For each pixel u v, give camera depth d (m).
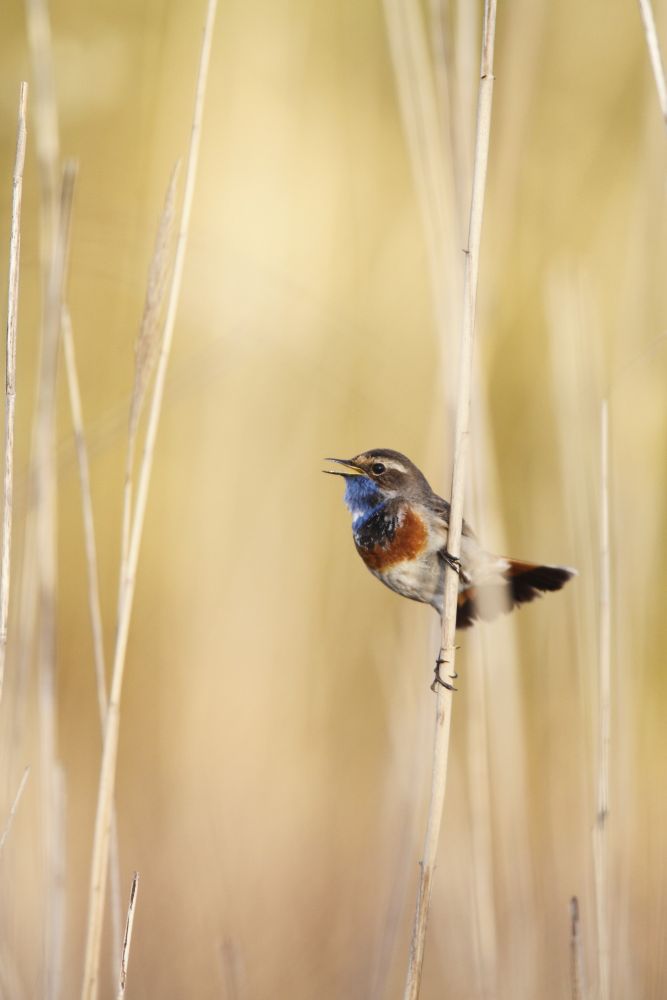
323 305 12.71
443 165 8.77
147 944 10.77
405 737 9.93
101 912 6.66
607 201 13.70
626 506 9.74
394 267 13.12
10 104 12.05
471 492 8.59
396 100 14.16
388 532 7.91
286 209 12.80
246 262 12.58
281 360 12.53
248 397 12.59
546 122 13.96
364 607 12.46
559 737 9.81
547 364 13.00
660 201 9.84
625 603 9.20
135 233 12.84
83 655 13.56
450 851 9.87
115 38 12.48
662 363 9.84
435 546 7.77
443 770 6.36
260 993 10.42
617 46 13.85
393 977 10.16
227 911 10.23
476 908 8.33
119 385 13.71
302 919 11.29
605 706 7.10
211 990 10.30
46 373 8.12
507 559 7.74
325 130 13.41
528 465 12.05
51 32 12.37
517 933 8.68
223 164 12.94
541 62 13.96
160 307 6.57
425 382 12.77
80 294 13.73
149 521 13.43
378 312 12.95
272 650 12.26
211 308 12.49
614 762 8.95
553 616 9.94
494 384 13.11
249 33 13.07
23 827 9.54
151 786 12.68
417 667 9.90
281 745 12.14
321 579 12.45
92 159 13.45
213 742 12.01
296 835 12.00
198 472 12.70
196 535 12.60
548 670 9.92
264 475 12.54
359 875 11.58
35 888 9.36
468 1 8.96
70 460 10.15
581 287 9.27
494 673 8.92
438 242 8.70
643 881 9.24
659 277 9.90
